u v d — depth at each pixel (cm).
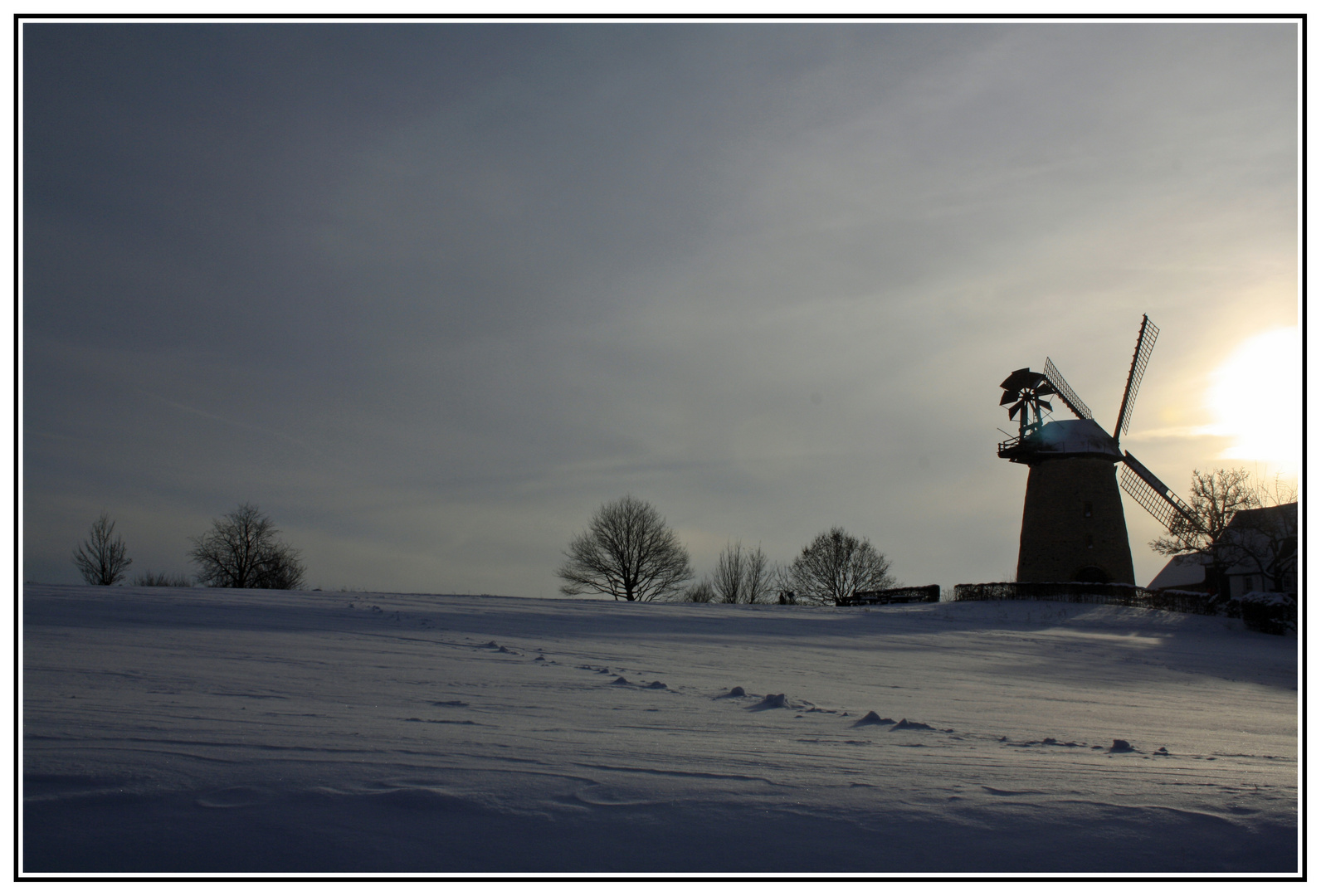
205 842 392
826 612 4438
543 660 1616
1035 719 1202
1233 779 664
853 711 1129
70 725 608
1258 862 436
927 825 469
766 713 1018
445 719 771
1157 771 691
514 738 672
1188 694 2003
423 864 385
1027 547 5475
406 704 879
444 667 1342
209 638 1582
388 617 2520
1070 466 5347
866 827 461
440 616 2703
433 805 454
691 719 898
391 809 446
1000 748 815
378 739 627
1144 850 448
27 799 432
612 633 2606
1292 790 607
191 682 939
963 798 525
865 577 8319
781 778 560
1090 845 452
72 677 908
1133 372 5562
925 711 1208
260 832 406
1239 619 4662
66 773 471
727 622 3491
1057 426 5469
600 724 809
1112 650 3362
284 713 745
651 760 604
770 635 3006
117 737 573
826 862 412
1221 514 5159
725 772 572
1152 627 4400
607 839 426
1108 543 5272
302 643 1611
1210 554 5234
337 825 420
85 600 2350
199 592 3247
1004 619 4509
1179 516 5309
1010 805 514
